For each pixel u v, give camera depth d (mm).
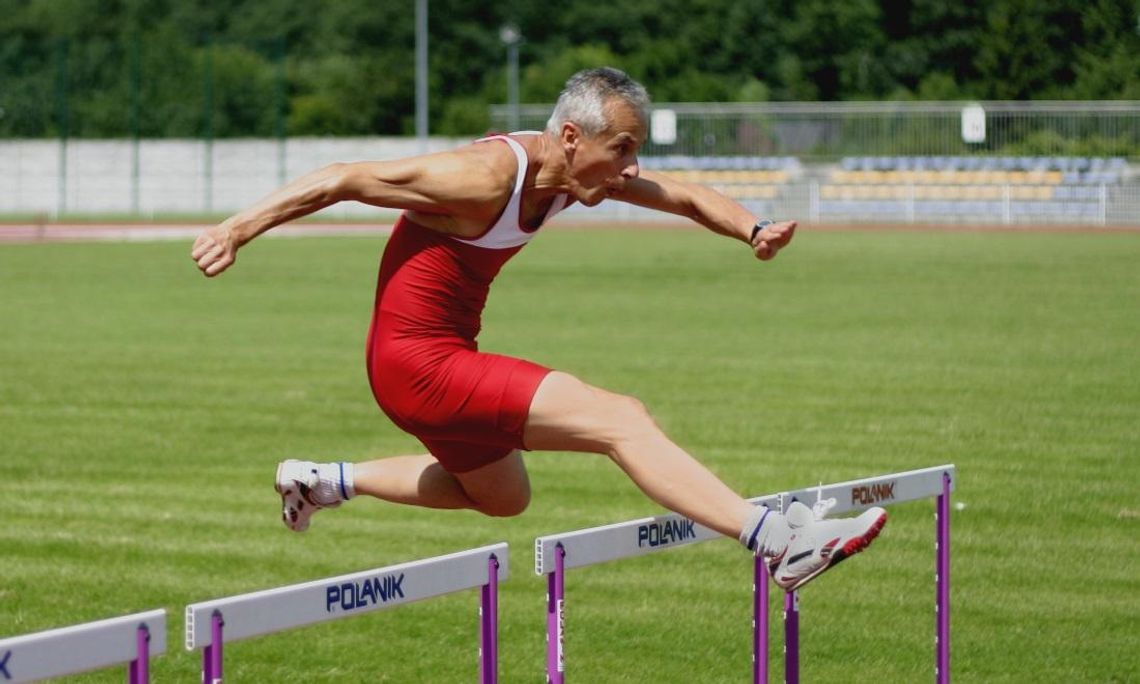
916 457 16922
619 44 106062
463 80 106375
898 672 9797
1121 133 69125
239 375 24000
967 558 12672
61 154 84312
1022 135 70188
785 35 97750
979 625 10836
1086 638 10516
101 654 4527
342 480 7664
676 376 23609
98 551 12938
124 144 84062
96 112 87438
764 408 20406
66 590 11664
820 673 9773
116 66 87750
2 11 118500
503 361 6801
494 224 6727
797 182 72000
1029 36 83938
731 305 35156
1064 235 61625
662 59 96188
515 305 35281
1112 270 43875
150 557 12773
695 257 51562
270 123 87188
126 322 31938
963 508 14430
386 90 95938
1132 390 21797
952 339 28234
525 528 13938
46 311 34219
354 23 108188
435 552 13031
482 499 7484
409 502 7633
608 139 6727
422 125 74875
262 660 10094
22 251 55906
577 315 33000
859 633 10641
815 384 22656
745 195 72375
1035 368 24203
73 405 21000
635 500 15047
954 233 63625
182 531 13734
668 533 6629
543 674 9898
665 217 74750
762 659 6738
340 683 9625
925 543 13133
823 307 34531
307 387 22734
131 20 117375
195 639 4781
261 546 13219
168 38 95500
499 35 106875
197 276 44438
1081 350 26406
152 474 16375
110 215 81938
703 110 73250
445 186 6512
